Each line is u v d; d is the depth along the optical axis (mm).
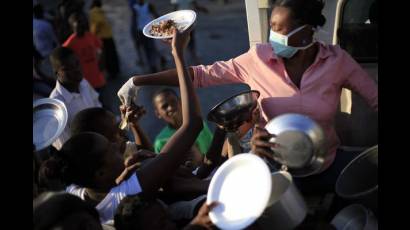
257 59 3166
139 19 11867
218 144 3273
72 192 3062
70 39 8680
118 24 16406
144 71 12078
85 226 2395
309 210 2932
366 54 3619
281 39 3016
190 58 12359
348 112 3469
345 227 2801
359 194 2812
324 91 3078
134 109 3510
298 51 3088
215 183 2594
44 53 9891
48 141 3576
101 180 2887
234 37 14195
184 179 3082
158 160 2838
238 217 2436
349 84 3168
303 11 2973
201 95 9633
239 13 16891
